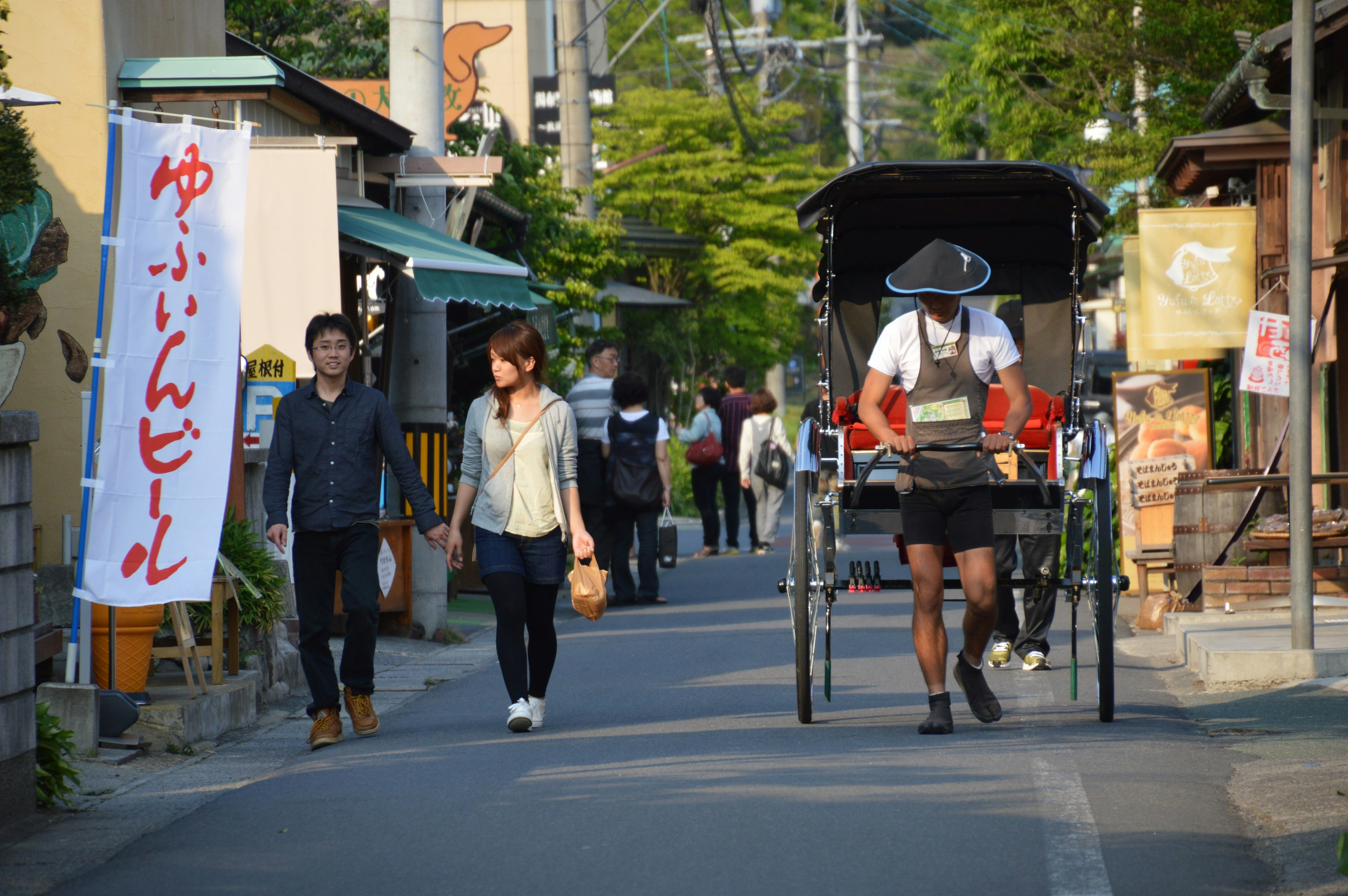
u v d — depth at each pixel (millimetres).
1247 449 28750
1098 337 66688
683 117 69438
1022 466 14125
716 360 69562
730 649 20375
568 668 19094
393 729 14734
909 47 115188
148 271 12859
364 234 20688
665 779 11320
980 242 15539
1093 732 13219
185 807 11164
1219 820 9867
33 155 13820
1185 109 35688
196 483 12969
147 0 18750
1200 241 26297
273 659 16688
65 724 12664
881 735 13258
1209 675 15984
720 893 8367
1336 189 25094
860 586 13484
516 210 32844
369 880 8828
